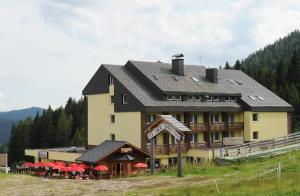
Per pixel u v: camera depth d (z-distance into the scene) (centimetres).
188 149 6075
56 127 12950
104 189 3148
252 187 2748
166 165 5284
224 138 6525
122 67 6488
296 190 2459
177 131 3909
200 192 2703
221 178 3681
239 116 6931
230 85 7119
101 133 6456
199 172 4162
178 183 3431
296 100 10544
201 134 6512
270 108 7044
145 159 5506
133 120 5838
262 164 4481
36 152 6844
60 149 7025
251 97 7050
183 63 6694
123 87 5988
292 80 12112
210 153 5678
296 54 12306
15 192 2988
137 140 5769
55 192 3009
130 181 3588
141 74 6250
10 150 12469
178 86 6216
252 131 6812
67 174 5188
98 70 6512
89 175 5119
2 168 5203
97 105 6544
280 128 7300
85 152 5809
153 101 5800
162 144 5897
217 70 6981
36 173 5966
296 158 4512
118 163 5294
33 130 12950
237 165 4600
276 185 2723
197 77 6869
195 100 6328
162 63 6806
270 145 5903
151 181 3575
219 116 6781
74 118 14400
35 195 2883
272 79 12450
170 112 6041
